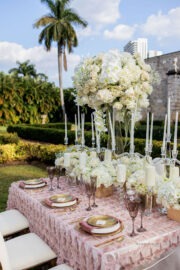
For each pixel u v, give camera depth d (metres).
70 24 19.98
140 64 2.67
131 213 1.68
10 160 8.80
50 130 12.29
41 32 20.47
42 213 2.34
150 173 2.02
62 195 2.54
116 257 1.53
